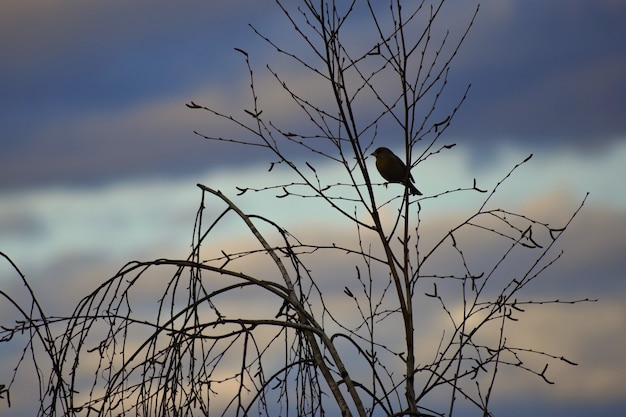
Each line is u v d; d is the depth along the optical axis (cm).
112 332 1009
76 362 993
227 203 1165
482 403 1019
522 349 1045
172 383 989
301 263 1134
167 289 1073
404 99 1199
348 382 1031
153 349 1002
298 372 1042
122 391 982
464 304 1090
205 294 1071
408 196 1180
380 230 1167
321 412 1019
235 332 1015
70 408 971
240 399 1004
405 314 1121
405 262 1155
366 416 1007
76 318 1001
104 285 1037
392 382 1084
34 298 1007
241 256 1122
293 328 1077
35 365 988
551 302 1060
